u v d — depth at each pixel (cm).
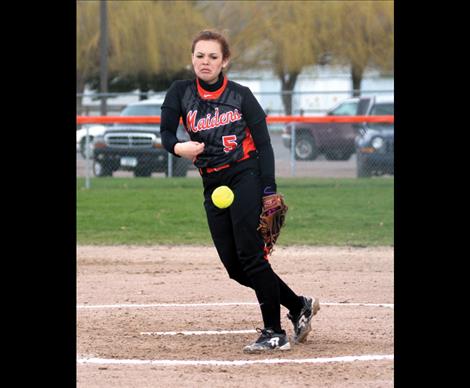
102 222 4581
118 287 2908
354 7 10938
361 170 6656
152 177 6831
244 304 2614
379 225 4438
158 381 1734
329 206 5106
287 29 11075
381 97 7238
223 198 1944
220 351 2009
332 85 11938
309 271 3209
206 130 1961
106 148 6738
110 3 10844
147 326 2297
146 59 10850
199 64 1948
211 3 11469
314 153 7644
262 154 1984
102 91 9288
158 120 5709
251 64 11512
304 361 1900
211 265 3391
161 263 3431
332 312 2473
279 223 1997
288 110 9431
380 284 2931
